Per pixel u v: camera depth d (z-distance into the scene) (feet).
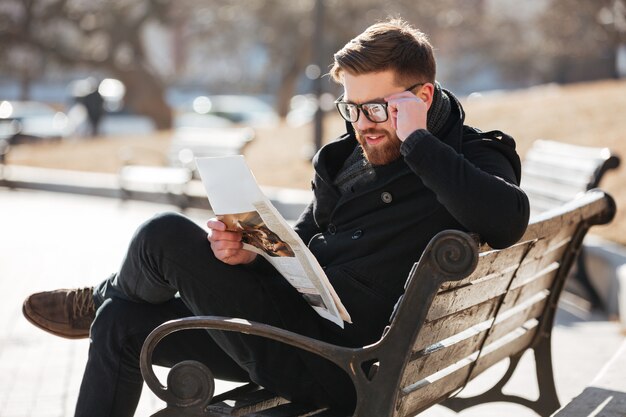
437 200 14.70
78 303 16.40
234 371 15.98
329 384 14.58
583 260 35.63
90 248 50.08
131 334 14.80
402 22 14.99
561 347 29.14
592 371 26.37
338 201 15.98
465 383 16.15
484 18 205.36
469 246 12.25
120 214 65.92
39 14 157.48
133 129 175.11
